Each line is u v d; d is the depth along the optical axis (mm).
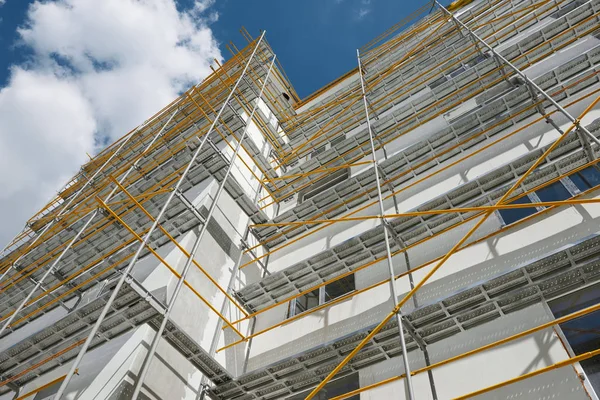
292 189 16172
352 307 9688
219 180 13172
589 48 11852
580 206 7973
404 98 17062
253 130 18094
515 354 6574
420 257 9477
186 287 9789
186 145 15547
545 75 10961
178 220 10789
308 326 10023
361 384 7984
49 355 9086
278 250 13469
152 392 8047
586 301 6688
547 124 10328
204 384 9141
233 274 11641
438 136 11609
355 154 15344
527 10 16062
